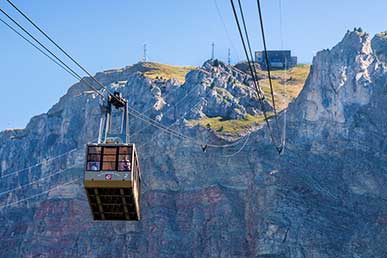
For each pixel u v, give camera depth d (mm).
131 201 76438
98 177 75375
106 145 76438
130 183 75125
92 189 75562
